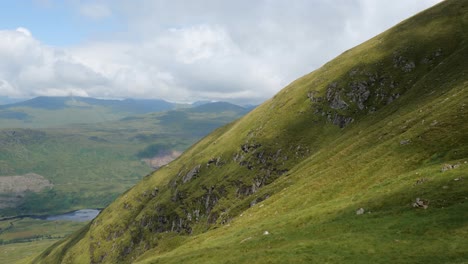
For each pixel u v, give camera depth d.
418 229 43.72
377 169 78.88
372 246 43.06
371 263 39.12
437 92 142.00
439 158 67.06
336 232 52.09
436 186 52.56
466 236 39.16
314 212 65.19
